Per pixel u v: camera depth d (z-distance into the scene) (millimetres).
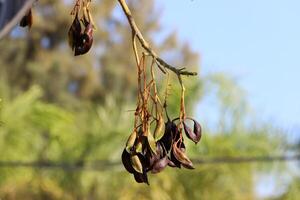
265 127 15594
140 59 4316
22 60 30594
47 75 31297
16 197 15266
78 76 31766
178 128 4355
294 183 15406
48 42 31312
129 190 14875
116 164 14461
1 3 4562
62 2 31203
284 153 15594
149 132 4305
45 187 15062
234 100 15406
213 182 14898
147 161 4277
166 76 4367
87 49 4398
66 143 15461
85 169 14891
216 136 14977
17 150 15320
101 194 14977
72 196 15047
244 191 15227
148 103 4363
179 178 14766
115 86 31797
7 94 16922
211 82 15117
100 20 31422
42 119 15664
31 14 4590
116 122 15703
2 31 4379
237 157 14609
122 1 4258
